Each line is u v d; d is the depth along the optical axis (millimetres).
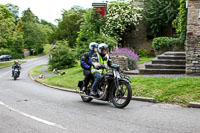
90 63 7785
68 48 34469
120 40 31203
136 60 16578
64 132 4625
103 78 7426
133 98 8211
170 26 29656
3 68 43688
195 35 11789
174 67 13328
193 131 4535
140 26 31344
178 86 8344
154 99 7727
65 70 30234
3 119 5762
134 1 31453
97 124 5137
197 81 8641
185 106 6898
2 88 13602
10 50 71938
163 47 21625
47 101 8367
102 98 7359
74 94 10336
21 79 21719
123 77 7051
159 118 5559
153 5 29734
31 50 83625
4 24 47594
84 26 21891
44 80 16797
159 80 9711
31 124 5246
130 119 5523
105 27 28766
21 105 7602
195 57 11836
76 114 6148
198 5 13141
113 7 29422
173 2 27875
